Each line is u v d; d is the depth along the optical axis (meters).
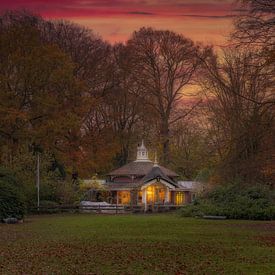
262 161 38.16
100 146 73.75
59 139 70.56
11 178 49.72
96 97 75.12
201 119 81.88
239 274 20.62
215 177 50.00
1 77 64.25
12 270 21.86
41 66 65.38
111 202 74.88
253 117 37.75
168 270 21.58
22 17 76.81
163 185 74.00
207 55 68.12
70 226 42.16
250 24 36.81
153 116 81.31
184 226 41.56
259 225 42.47
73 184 67.88
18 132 64.56
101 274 20.91
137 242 30.66
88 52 77.25
